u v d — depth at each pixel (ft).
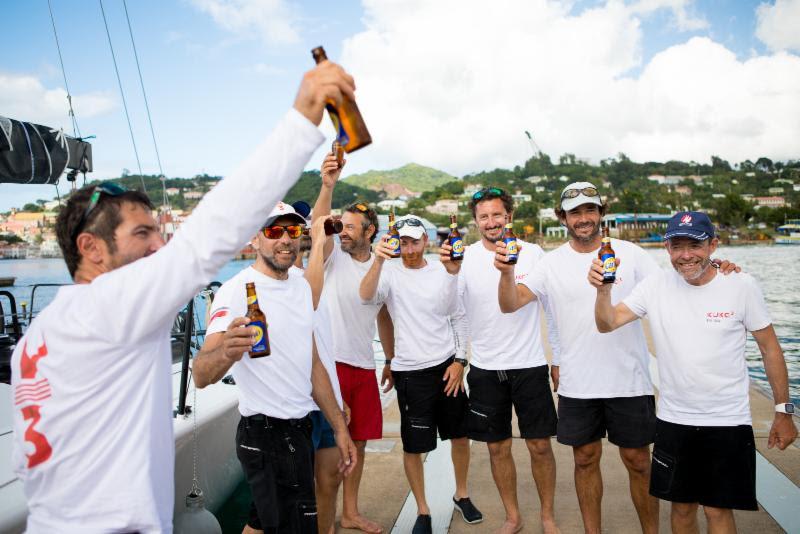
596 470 10.14
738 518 10.78
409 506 12.14
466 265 11.55
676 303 8.59
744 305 8.27
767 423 15.61
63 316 4.10
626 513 11.43
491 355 10.94
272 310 7.85
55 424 4.09
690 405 8.39
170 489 4.57
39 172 13.53
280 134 3.83
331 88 3.80
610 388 9.84
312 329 8.35
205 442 11.14
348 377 11.20
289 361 7.83
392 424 17.16
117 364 4.12
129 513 4.16
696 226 8.10
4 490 7.15
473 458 14.71
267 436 7.61
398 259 11.72
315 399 8.70
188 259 3.88
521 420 10.93
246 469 7.71
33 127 13.33
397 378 11.54
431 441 11.31
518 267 11.44
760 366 29.09
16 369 4.26
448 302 10.91
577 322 10.00
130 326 3.99
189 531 9.30
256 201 3.84
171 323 4.37
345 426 8.67
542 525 10.96
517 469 13.79
